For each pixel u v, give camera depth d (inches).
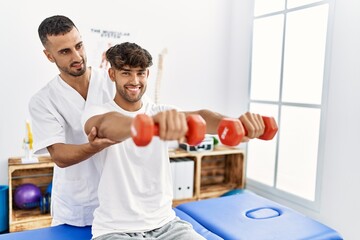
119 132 35.7
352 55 90.1
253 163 128.2
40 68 105.1
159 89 121.8
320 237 62.3
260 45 122.2
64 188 59.8
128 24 115.2
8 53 101.2
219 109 136.4
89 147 43.6
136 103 50.5
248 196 83.9
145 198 49.6
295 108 108.8
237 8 131.5
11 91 102.6
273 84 117.3
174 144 125.1
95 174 59.0
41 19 103.7
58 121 56.1
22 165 95.3
